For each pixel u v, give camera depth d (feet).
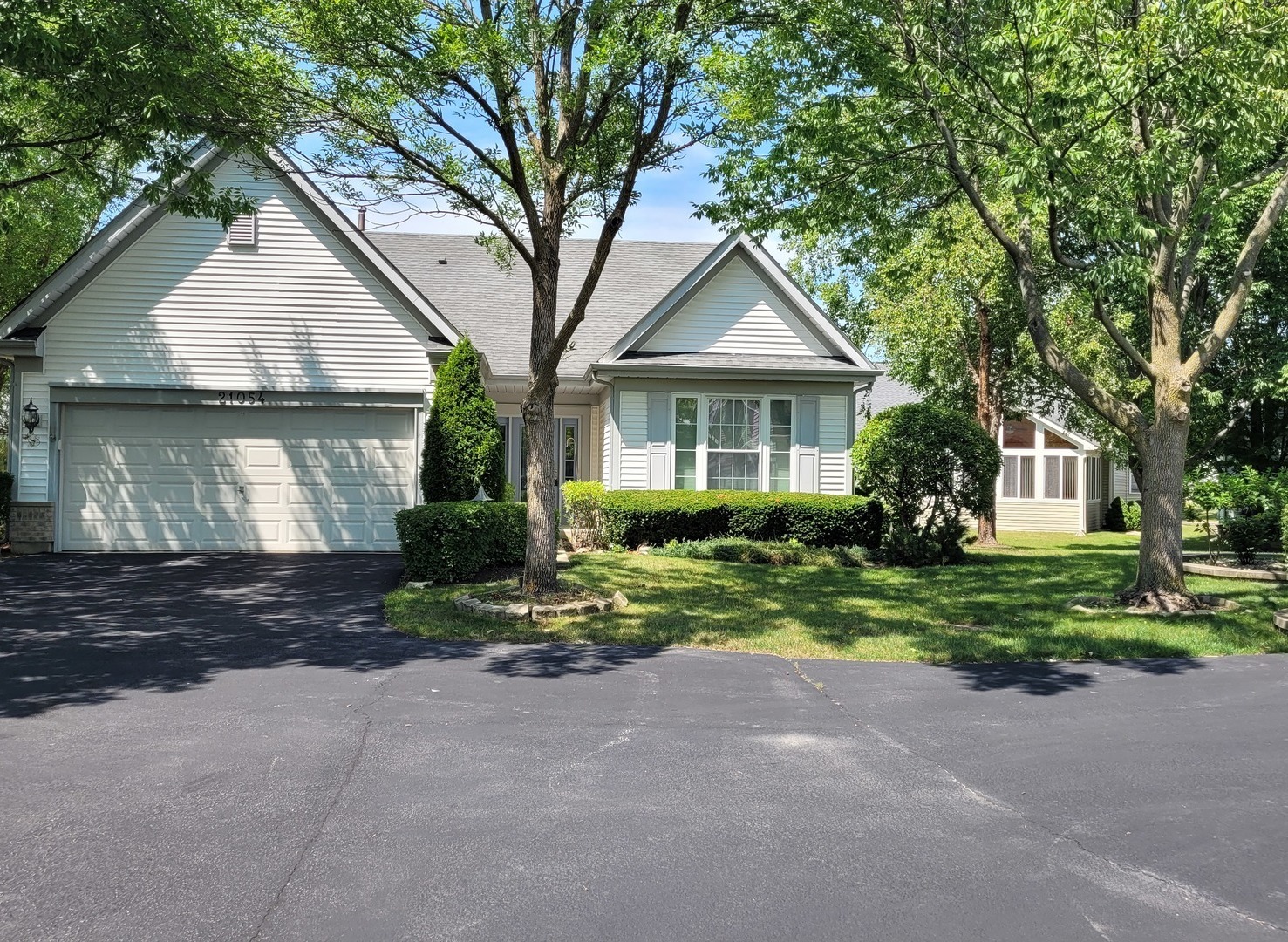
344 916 12.18
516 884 13.19
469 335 69.77
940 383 76.69
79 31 31.04
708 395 61.93
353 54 31.91
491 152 38.11
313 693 23.66
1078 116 31.55
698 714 22.22
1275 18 30.60
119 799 16.21
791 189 40.91
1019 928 12.09
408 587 40.27
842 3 34.99
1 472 53.31
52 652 28.04
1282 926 12.21
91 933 11.66
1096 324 66.33
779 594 41.29
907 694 24.47
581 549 59.21
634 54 30.32
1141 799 16.85
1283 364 62.44
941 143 39.40
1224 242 47.16
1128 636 31.81
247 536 54.08
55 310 52.49
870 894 12.99
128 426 53.47
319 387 54.39
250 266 53.98
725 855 14.24
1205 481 57.31
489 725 21.06
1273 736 20.84
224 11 33.01
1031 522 99.50
